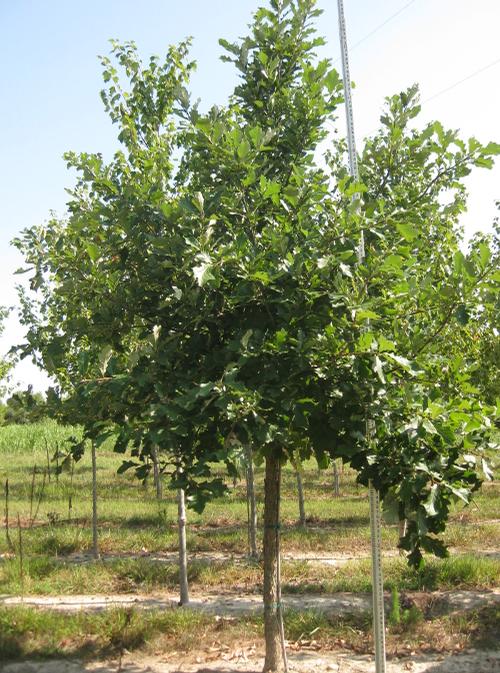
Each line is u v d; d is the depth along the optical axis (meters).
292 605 8.00
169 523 14.06
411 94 5.25
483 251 4.25
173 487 4.23
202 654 6.43
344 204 4.73
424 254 5.81
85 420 4.79
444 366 5.02
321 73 5.33
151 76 8.77
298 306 4.48
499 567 9.16
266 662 5.47
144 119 8.66
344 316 4.42
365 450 4.55
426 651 6.61
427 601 7.97
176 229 4.81
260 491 18.58
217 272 4.32
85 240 5.24
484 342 10.94
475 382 10.97
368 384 4.44
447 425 4.16
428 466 4.32
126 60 8.72
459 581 8.90
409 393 4.12
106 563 9.93
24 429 28.47
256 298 4.57
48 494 17.44
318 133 5.48
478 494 17.16
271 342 4.46
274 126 5.39
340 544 11.55
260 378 4.44
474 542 11.59
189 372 4.59
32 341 6.43
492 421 4.47
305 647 6.68
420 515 4.18
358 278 4.59
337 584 8.77
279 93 5.51
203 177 5.23
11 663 6.19
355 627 7.22
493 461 4.68
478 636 6.90
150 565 9.77
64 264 5.27
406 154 5.18
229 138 4.77
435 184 5.12
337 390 4.57
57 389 5.00
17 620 6.86
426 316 5.07
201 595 8.77
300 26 5.50
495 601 7.93
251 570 9.77
